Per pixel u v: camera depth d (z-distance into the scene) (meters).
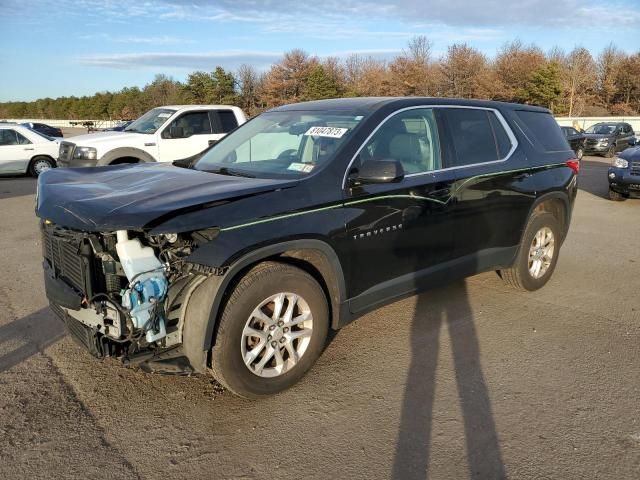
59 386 3.57
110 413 3.28
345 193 3.62
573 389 3.59
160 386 3.59
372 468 2.80
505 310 5.00
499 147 4.96
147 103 78.81
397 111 4.16
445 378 3.74
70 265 3.27
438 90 61.53
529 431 3.12
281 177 3.70
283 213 3.31
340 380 3.70
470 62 59.81
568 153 5.73
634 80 62.75
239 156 4.36
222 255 3.02
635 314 4.95
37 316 4.73
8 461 2.82
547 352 4.14
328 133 3.97
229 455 2.90
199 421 3.21
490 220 4.73
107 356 3.25
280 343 3.44
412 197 4.02
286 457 2.89
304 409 3.35
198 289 3.11
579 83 59.12
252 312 3.24
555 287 5.71
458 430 3.13
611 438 3.05
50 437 3.03
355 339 4.35
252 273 3.25
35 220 9.17
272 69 67.25
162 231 2.87
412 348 4.20
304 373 3.62
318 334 3.60
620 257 7.05
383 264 3.92
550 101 55.69
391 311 4.94
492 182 4.68
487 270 4.94
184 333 3.16
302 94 65.81
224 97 68.81
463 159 4.55
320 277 3.70
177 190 3.30
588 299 5.34
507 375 3.78
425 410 3.34
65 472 2.75
